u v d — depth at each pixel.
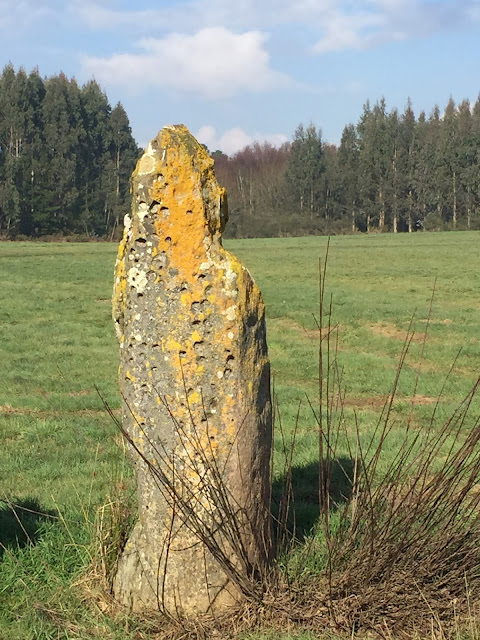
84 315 21.67
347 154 109.19
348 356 15.27
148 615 4.25
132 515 4.98
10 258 40.72
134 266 4.35
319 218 94.31
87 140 100.00
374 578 4.28
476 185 96.06
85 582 4.62
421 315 20.75
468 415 10.12
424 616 4.21
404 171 99.50
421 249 49.03
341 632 4.08
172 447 4.27
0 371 13.45
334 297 24.89
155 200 4.28
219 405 4.24
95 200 91.69
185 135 4.38
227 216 4.59
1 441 8.79
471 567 4.39
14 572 4.78
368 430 9.05
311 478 7.07
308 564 4.55
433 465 7.23
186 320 4.24
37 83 100.75
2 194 80.75
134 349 4.36
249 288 4.34
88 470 7.50
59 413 10.34
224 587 4.26
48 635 4.15
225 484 4.23
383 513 4.44
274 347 16.56
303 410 10.37
